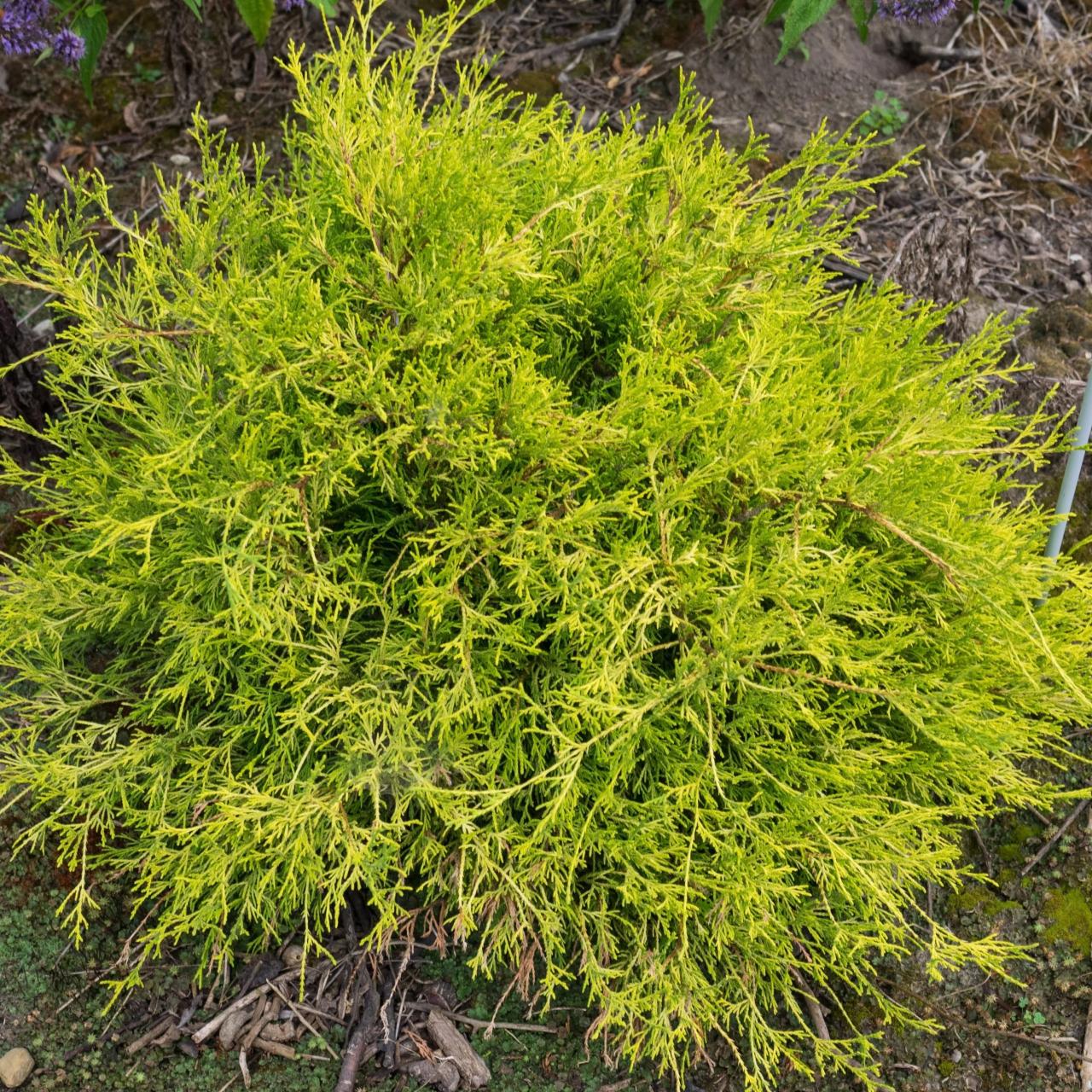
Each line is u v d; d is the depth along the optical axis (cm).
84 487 210
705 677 185
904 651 215
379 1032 218
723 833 192
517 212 210
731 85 368
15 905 218
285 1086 210
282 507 184
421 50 215
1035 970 226
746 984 205
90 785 210
